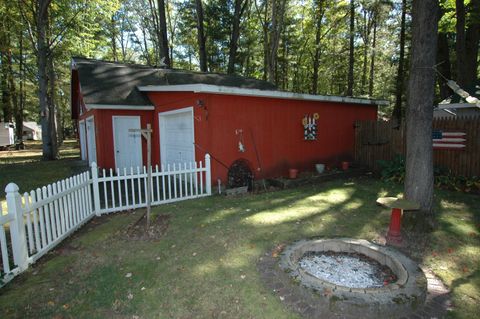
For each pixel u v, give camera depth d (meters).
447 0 11.66
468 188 7.14
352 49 19.14
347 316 2.54
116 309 2.77
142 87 8.91
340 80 26.08
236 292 2.97
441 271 3.43
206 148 7.35
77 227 4.94
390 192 7.18
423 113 4.61
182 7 24.45
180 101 8.29
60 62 20.92
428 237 4.34
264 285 3.07
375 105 11.39
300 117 9.23
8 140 25.09
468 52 12.16
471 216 5.27
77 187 4.96
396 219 4.10
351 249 3.84
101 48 23.84
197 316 2.65
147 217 4.91
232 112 7.70
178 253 3.90
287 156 8.98
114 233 4.68
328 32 22.38
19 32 18.31
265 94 7.91
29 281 3.32
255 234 4.46
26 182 8.88
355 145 10.87
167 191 7.82
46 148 15.32
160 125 9.70
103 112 9.55
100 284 3.20
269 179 8.43
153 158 10.38
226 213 5.54
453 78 16.17
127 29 28.02
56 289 3.14
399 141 9.41
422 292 2.72
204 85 6.84
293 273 3.02
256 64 25.81
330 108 10.02
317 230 4.61
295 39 24.05
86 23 16.27
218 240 4.27
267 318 2.60
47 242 4.11
